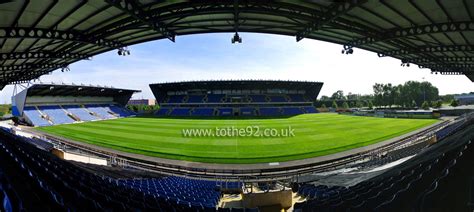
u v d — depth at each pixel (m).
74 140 26.81
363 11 10.38
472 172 3.45
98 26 11.95
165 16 10.50
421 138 24.42
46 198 3.48
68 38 11.94
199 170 15.95
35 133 30.97
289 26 13.59
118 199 5.46
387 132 31.11
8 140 12.70
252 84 73.19
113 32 12.11
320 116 58.34
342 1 8.99
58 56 15.83
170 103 76.31
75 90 56.81
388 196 3.93
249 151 21.64
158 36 15.54
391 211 3.43
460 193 2.97
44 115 48.91
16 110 48.78
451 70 24.30
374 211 3.64
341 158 18.47
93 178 8.24
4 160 6.05
